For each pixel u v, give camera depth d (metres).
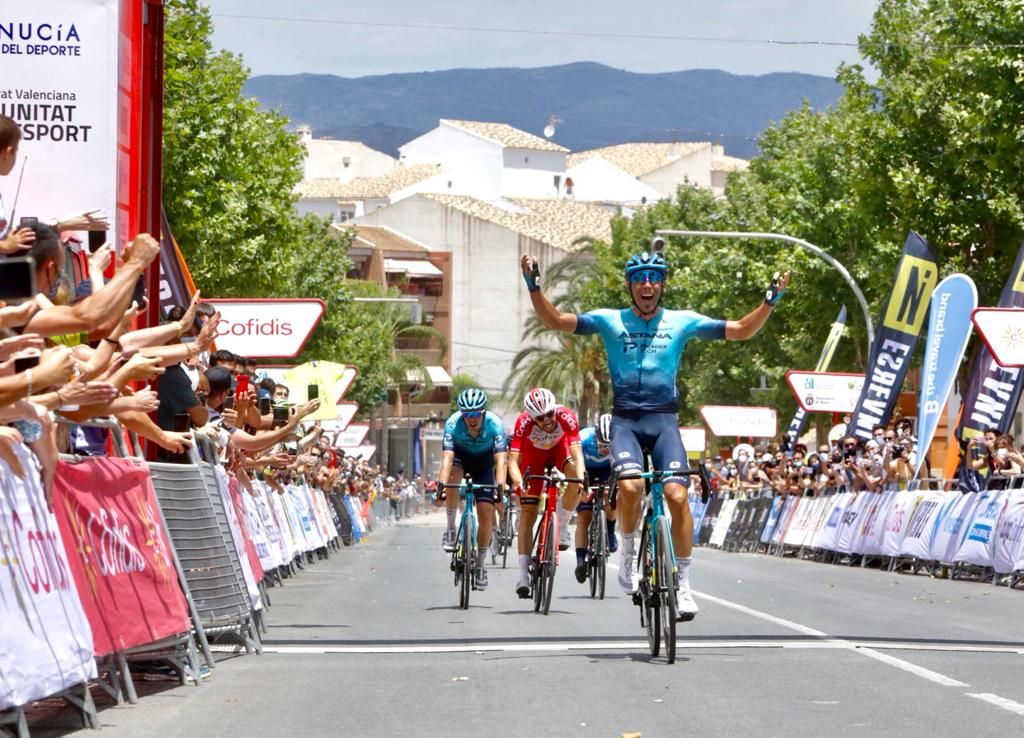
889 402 33.06
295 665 11.44
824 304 51.50
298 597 19.12
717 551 41.62
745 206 65.75
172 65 37.81
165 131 37.38
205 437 12.52
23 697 7.55
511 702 9.43
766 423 53.03
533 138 167.00
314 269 62.41
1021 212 35.88
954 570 24.36
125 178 13.73
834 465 33.69
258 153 42.75
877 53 40.06
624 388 12.16
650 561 11.98
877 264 43.72
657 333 12.19
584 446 18.94
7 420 7.86
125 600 9.52
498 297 136.50
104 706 9.39
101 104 13.38
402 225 138.62
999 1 35.53
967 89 36.28
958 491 25.36
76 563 8.72
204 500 11.80
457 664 11.42
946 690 9.86
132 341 10.76
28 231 8.69
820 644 12.65
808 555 34.00
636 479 11.95
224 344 28.03
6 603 7.51
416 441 123.56
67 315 8.38
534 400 16.41
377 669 11.16
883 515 28.23
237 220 39.56
